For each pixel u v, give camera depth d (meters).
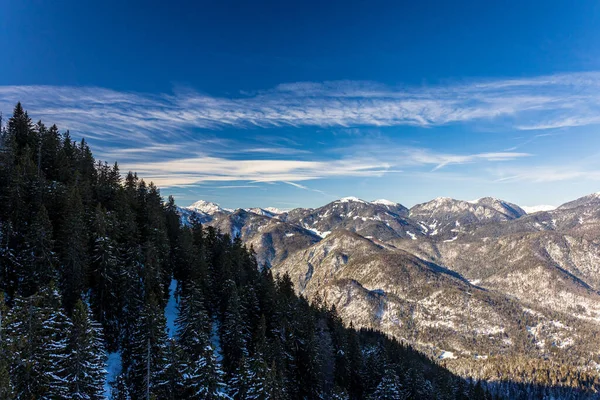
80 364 30.09
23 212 48.06
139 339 40.12
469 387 102.69
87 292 46.31
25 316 27.36
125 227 56.38
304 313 70.94
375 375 74.50
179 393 36.62
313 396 58.12
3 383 22.20
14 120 70.81
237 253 86.75
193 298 47.78
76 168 74.94
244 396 42.53
